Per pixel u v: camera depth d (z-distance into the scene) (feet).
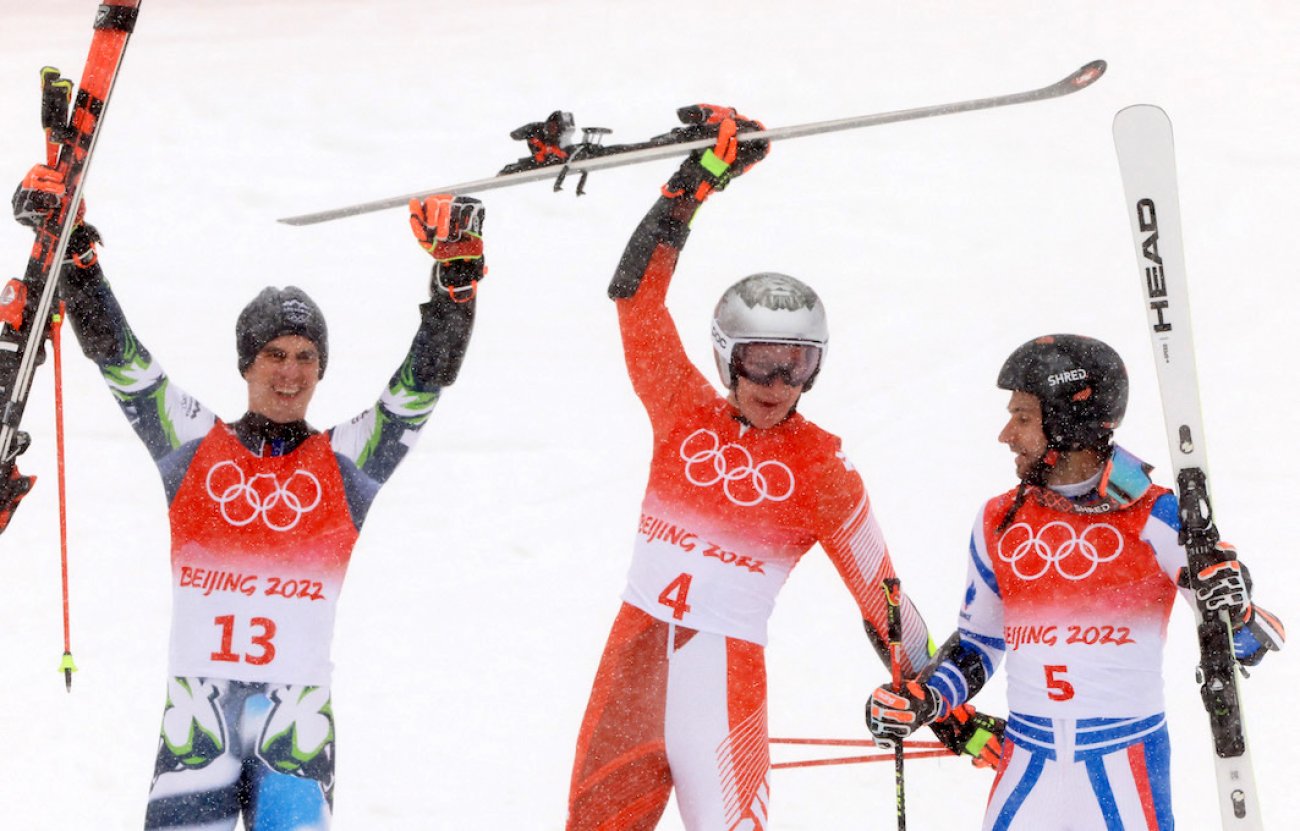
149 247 170.19
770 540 57.16
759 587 57.26
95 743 78.48
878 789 72.84
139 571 99.86
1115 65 216.95
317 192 189.47
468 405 126.00
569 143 59.41
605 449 117.91
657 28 259.60
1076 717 53.26
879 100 213.66
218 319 149.59
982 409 119.34
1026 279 148.87
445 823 70.38
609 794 56.80
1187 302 56.29
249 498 55.77
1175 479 54.90
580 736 57.93
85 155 55.26
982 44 234.17
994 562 55.77
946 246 159.33
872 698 55.88
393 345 140.15
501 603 95.20
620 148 59.26
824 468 57.31
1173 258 56.70
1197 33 226.17
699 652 56.54
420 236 54.54
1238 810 52.60
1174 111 195.31
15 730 79.71
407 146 206.08
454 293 55.06
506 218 173.17
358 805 72.02
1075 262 152.46
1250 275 142.82
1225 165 172.76
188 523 55.98
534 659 88.28
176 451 56.49
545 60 244.01
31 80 238.68
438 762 76.38
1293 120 188.34
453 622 92.89
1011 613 55.16
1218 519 100.94
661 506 58.29
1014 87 213.46
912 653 58.39
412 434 56.80
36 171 54.65
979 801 71.82
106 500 110.32
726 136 58.54
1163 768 53.47
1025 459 55.01
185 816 54.24
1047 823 53.47
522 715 81.56
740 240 162.71
